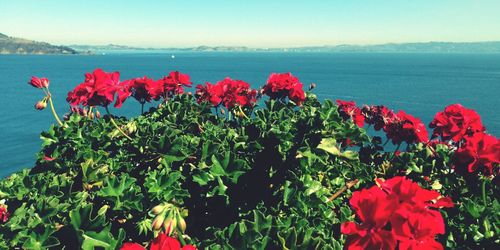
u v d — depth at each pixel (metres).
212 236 2.85
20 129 66.69
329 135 3.57
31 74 170.62
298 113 4.80
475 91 119.44
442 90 122.12
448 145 4.51
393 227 1.73
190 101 5.10
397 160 3.98
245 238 2.30
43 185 3.36
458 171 3.42
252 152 3.55
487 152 3.21
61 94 106.31
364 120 5.11
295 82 5.21
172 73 5.42
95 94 3.72
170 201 2.96
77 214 2.46
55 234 2.61
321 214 3.08
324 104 3.93
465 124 3.69
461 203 3.26
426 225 1.75
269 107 4.97
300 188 3.12
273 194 3.28
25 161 49.47
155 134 3.82
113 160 3.69
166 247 1.80
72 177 3.62
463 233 2.94
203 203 3.26
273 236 2.39
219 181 3.14
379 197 1.81
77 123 4.36
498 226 2.82
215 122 5.01
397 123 4.22
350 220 3.09
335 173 3.76
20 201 3.48
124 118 4.90
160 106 5.36
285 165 3.46
